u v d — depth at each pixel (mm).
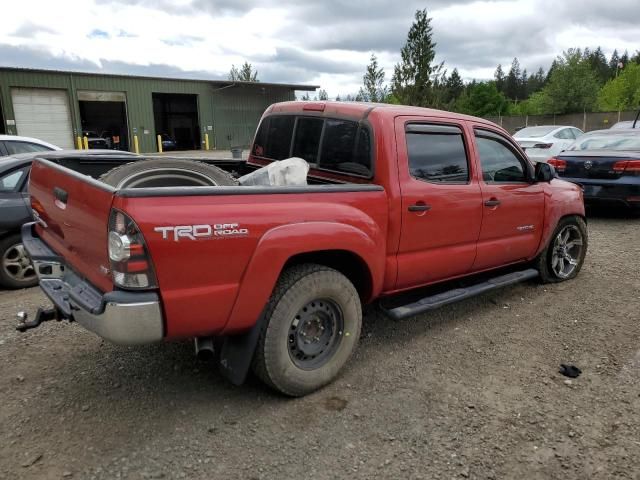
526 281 5812
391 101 40594
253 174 3832
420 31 35906
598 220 9461
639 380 3635
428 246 4035
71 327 4410
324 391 3486
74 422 3088
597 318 4762
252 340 3111
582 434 3029
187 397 3389
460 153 4270
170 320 2717
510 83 138875
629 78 64625
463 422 3146
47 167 3461
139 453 2824
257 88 36281
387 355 4023
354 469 2732
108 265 2697
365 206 3500
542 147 13875
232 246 2832
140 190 2568
